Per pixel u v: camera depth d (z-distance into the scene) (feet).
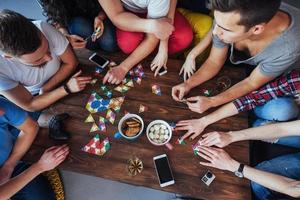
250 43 5.11
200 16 7.06
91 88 5.51
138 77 5.64
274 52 4.98
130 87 5.52
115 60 5.86
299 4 8.54
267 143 5.80
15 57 4.48
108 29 6.48
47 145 5.07
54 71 5.72
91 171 4.83
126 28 6.10
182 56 7.13
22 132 5.06
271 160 5.44
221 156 4.80
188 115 5.26
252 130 5.08
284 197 5.16
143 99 5.41
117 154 4.92
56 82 5.68
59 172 7.01
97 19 6.60
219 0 3.88
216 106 5.41
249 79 5.54
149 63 5.85
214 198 4.60
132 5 6.31
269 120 5.79
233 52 5.64
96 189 6.89
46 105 5.39
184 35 6.54
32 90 5.96
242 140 5.04
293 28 4.71
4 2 9.00
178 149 4.94
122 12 6.01
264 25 4.27
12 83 5.17
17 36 4.21
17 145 5.06
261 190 5.26
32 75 5.47
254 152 5.72
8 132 5.17
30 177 4.91
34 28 4.47
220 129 5.16
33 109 5.41
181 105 5.34
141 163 4.84
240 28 4.15
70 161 4.91
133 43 6.27
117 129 5.12
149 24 5.75
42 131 5.19
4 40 4.20
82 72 5.69
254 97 5.48
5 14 4.34
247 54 5.51
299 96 5.65
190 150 4.93
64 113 5.24
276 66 5.15
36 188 5.75
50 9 6.52
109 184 6.93
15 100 5.33
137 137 5.00
